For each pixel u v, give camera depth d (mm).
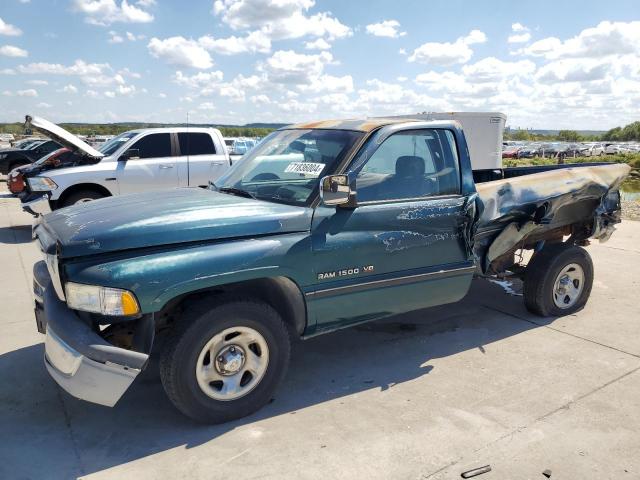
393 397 3754
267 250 3332
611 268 7352
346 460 3014
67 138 8477
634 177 29625
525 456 3064
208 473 2898
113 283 2902
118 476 2869
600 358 4418
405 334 4941
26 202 9227
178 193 4102
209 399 3270
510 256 5242
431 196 4145
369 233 3771
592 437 3262
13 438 3217
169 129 9867
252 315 3312
